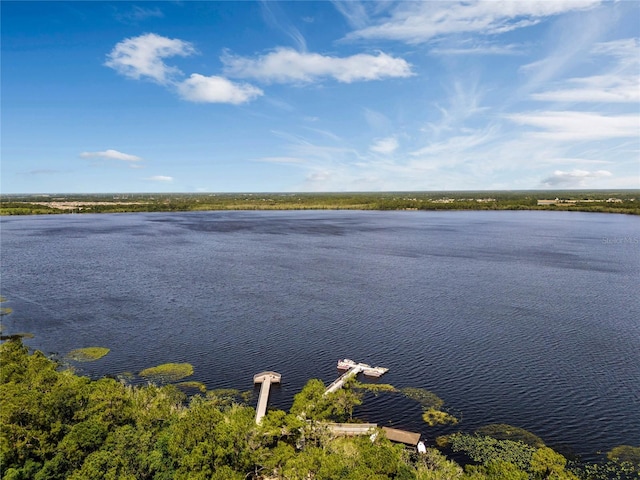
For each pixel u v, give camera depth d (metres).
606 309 104.12
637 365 75.75
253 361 78.44
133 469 41.41
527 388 68.62
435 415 61.47
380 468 41.00
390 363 77.44
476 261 161.38
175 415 51.16
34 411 44.31
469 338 87.56
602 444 55.31
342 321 97.19
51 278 135.25
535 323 95.25
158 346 84.31
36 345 84.62
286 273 142.38
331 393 60.53
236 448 44.31
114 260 163.88
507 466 42.88
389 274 140.75
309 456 42.97
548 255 172.62
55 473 41.19
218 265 155.12
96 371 74.38
